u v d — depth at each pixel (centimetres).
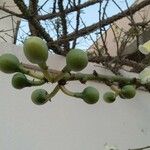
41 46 26
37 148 78
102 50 105
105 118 87
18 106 79
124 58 94
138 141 89
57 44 84
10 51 80
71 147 81
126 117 90
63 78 32
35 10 82
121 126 89
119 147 87
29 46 26
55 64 83
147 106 93
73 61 27
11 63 31
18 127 77
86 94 32
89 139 84
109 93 38
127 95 37
